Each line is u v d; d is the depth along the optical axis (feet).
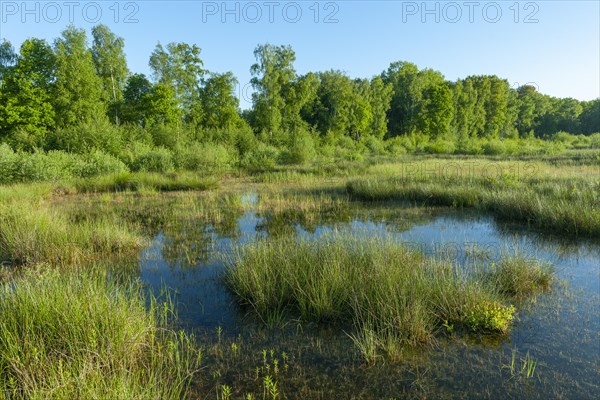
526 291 16.39
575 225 25.17
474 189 39.01
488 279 16.94
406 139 141.90
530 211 29.53
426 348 12.34
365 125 163.02
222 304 16.05
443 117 171.12
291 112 148.15
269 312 14.84
